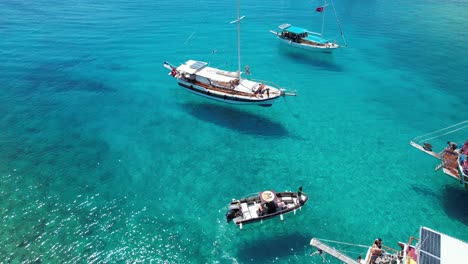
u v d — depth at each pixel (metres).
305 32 66.75
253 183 34.00
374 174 35.34
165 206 31.19
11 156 37.19
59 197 31.94
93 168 35.88
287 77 56.38
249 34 74.69
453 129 42.59
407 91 52.00
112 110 46.81
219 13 88.31
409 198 32.25
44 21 79.19
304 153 38.50
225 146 39.69
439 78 55.84
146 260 26.22
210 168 36.12
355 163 36.94
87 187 33.25
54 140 40.16
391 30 77.88
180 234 28.39
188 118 45.38
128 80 55.03
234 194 32.56
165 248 27.17
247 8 93.69
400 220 29.89
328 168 36.19
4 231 28.20
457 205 31.50
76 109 46.69
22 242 27.30
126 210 30.69
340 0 105.81
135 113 46.25
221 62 61.03
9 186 33.03
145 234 28.34
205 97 48.06
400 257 23.55
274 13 89.69
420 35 74.56
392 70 59.00
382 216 30.28
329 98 50.16
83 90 51.62
